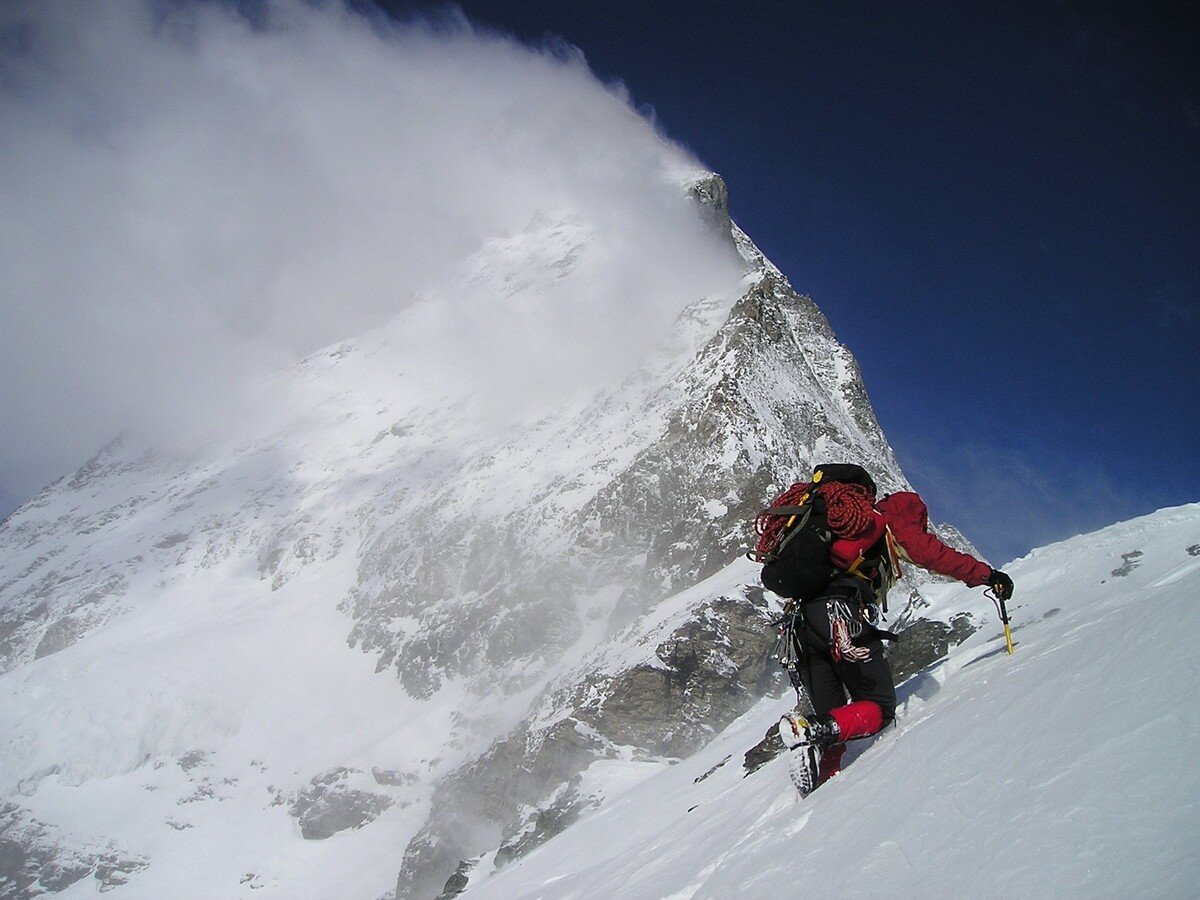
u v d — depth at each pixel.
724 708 45.50
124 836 88.19
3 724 106.44
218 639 118.81
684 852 6.25
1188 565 5.59
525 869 14.52
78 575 155.62
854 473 5.44
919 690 5.93
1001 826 3.09
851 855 3.62
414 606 112.50
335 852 80.81
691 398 98.75
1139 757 2.97
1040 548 11.66
